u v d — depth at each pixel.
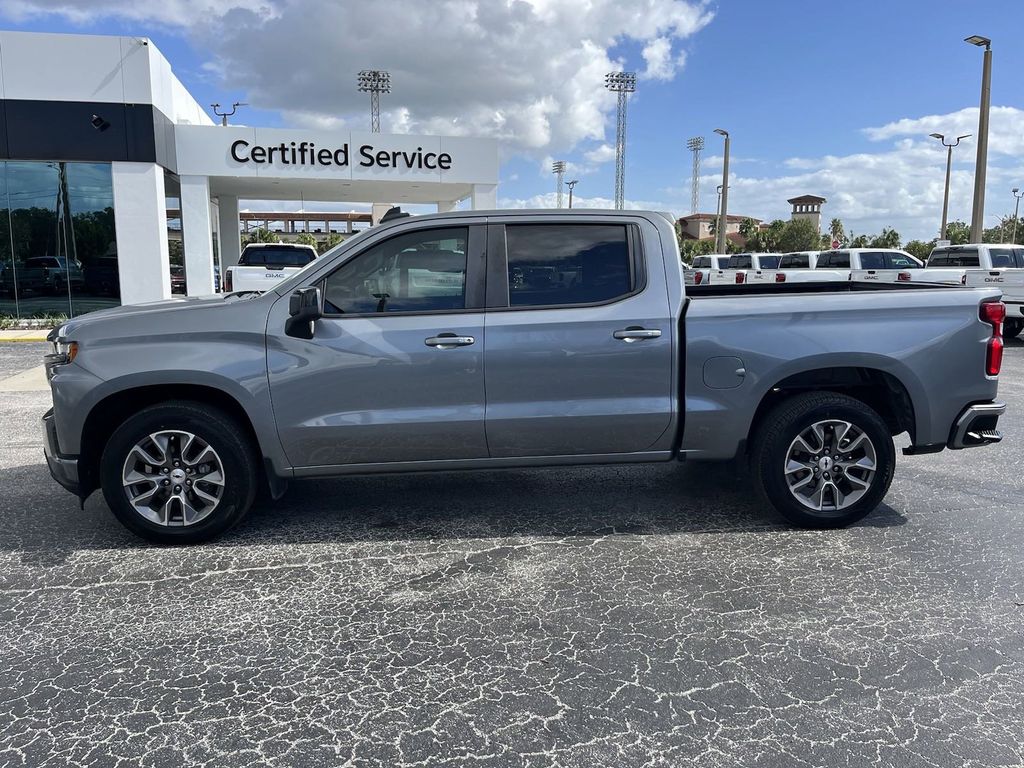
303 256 16.98
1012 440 7.21
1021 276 14.16
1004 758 2.61
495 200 22.73
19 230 17.16
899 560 4.29
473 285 4.45
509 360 4.39
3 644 3.38
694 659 3.25
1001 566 4.21
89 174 17.33
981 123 21.59
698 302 4.49
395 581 4.01
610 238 4.56
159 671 3.16
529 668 3.18
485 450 4.52
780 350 4.49
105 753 2.64
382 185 23.09
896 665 3.20
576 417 4.46
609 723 2.81
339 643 3.38
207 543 4.53
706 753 2.65
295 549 4.44
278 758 2.62
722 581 4.01
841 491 4.75
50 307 17.59
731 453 4.63
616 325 4.44
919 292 4.64
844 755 2.63
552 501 5.29
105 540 4.59
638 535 4.65
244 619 3.60
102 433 4.57
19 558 4.32
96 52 16.78
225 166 20.28
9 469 6.13
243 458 4.40
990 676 3.12
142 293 17.88
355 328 4.33
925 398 4.58
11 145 16.59
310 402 4.33
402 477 5.86
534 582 4.00
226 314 4.34
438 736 2.74
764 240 72.62
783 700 2.96
